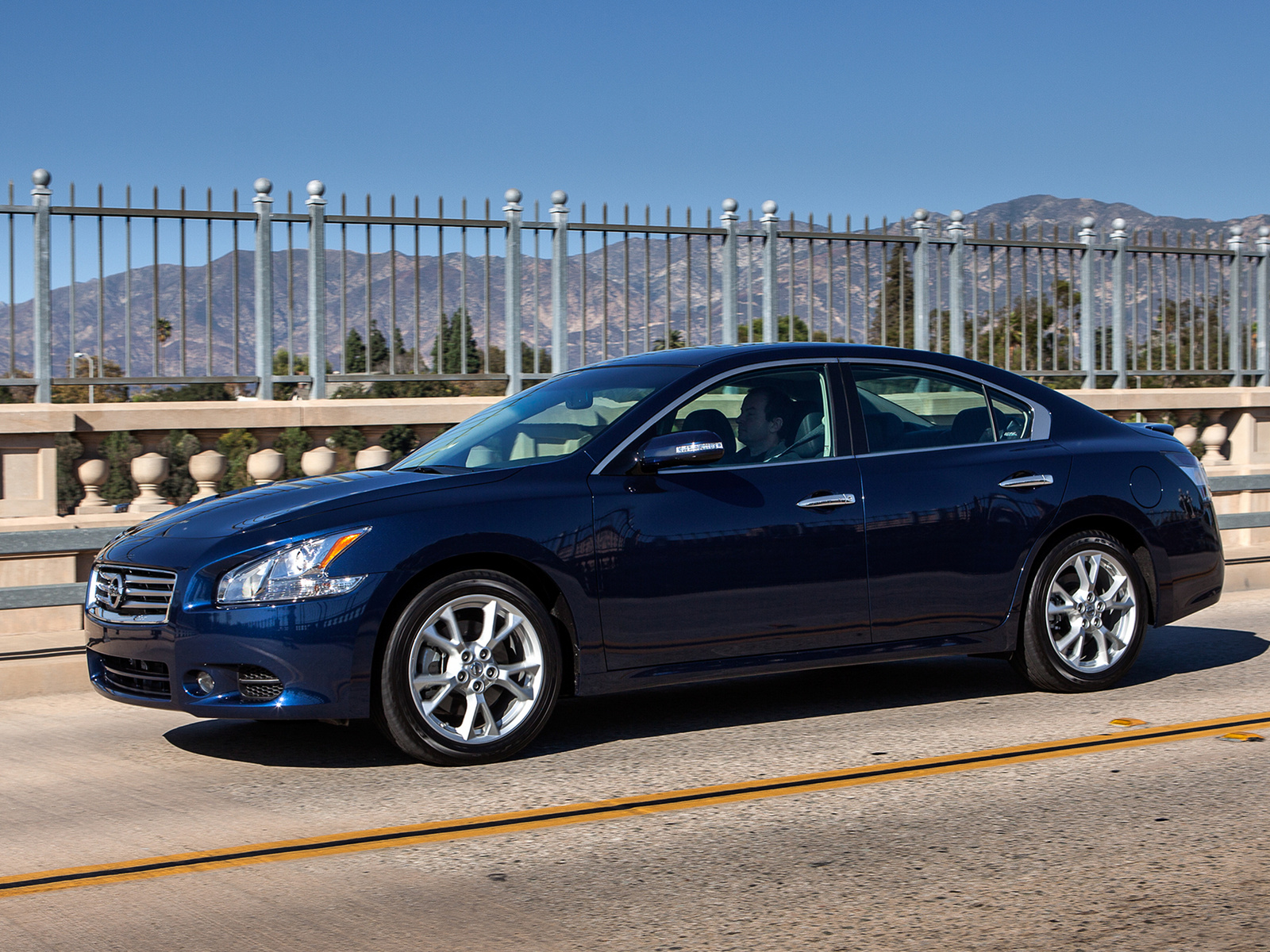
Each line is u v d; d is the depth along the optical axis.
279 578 5.61
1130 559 7.20
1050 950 3.71
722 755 6.05
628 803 5.30
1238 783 5.43
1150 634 9.26
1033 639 6.98
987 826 4.90
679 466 6.16
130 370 10.23
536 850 4.71
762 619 6.34
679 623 6.20
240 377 10.65
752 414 6.55
